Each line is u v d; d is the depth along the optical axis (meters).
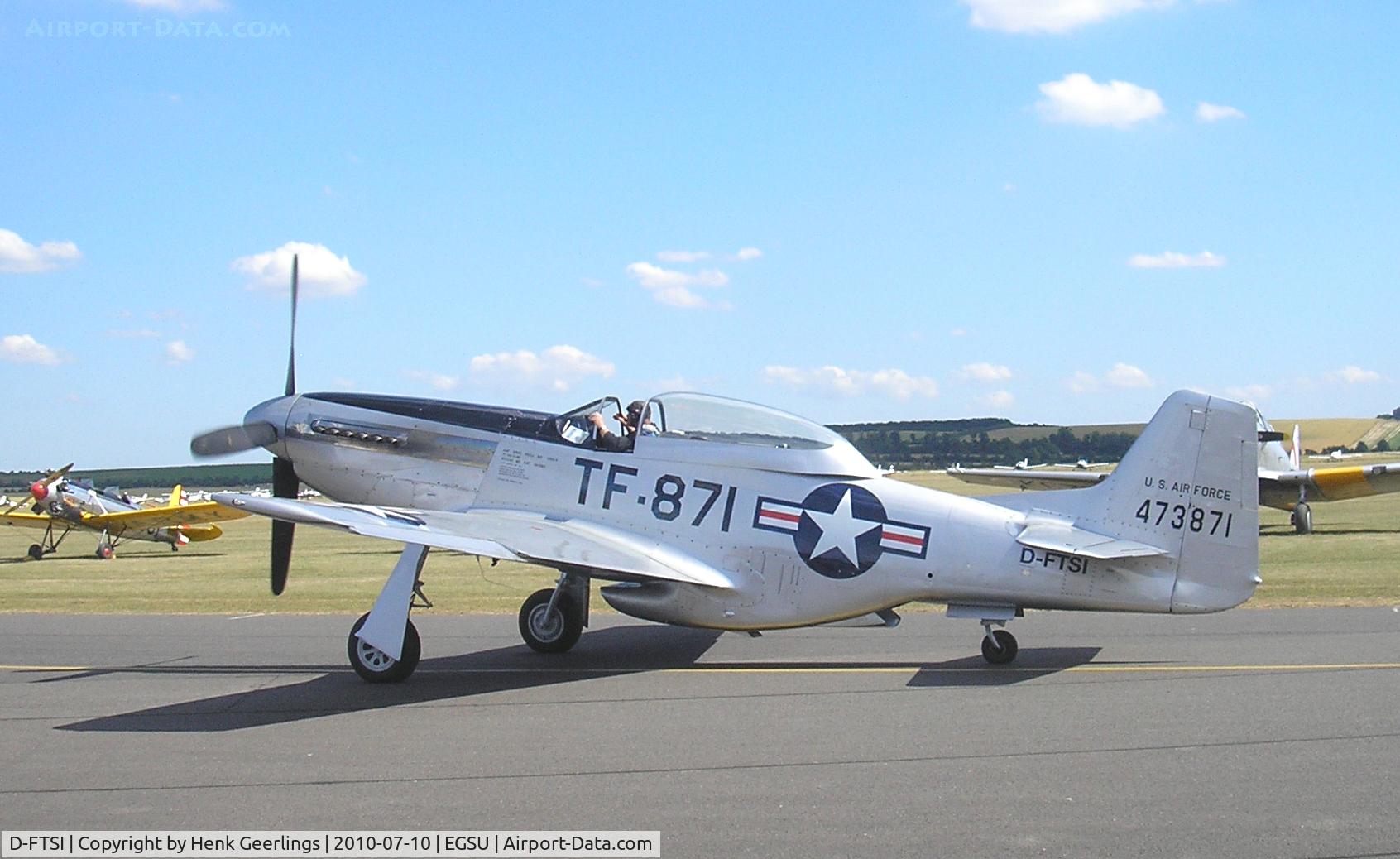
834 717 6.97
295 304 11.64
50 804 5.23
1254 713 6.92
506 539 8.63
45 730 6.84
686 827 4.80
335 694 8.02
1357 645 9.57
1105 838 4.57
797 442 9.52
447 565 21.16
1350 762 5.70
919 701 7.47
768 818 4.89
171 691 8.20
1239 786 5.30
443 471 10.30
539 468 9.98
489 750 6.21
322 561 22.58
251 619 12.62
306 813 5.06
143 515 26.52
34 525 26.97
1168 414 8.98
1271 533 25.59
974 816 4.89
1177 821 4.79
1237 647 9.59
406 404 10.72
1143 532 8.94
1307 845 4.47
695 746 6.25
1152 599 8.84
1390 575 15.36
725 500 9.43
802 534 9.25
